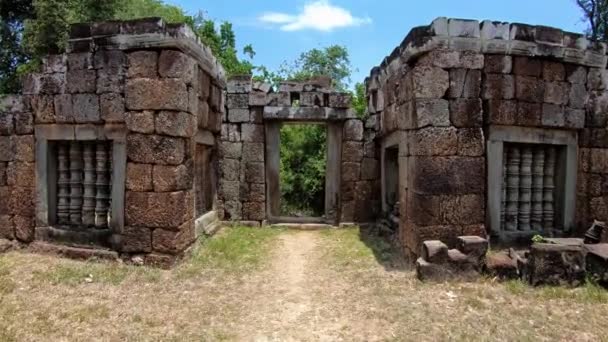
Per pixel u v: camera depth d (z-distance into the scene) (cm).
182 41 591
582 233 652
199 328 410
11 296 478
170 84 593
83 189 664
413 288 513
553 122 628
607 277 514
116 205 620
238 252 702
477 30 588
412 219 616
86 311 438
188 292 509
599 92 648
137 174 602
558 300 477
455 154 586
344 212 1013
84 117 625
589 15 1423
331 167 1027
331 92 1002
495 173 612
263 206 1004
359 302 478
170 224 597
